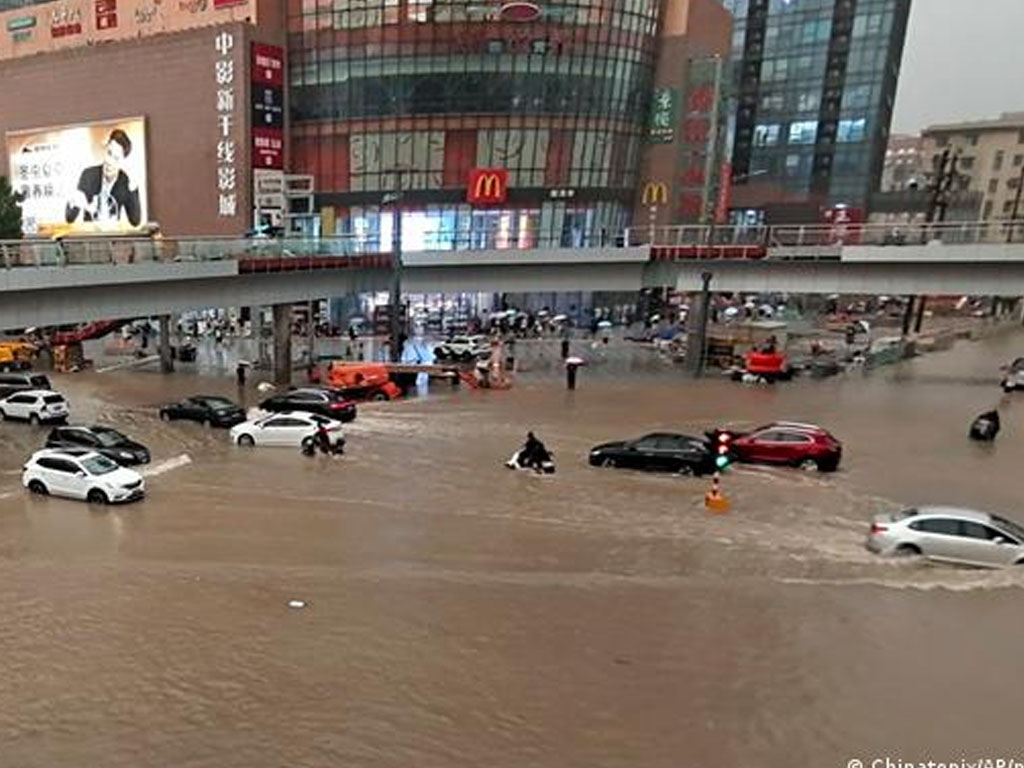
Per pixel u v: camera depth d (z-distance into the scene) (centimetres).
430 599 1720
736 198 11962
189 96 7169
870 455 3091
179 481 2706
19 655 1467
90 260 3291
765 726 1283
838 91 11169
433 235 7388
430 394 4362
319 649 1498
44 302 3195
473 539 2116
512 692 1363
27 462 2780
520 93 7188
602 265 5169
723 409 3969
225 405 3653
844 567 1942
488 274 5131
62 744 1212
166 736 1232
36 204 8575
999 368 5459
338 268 4681
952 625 1628
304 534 2152
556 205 7544
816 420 3722
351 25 7088
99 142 7869
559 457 3006
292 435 3183
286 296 4450
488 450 3109
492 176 6744
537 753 1206
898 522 2020
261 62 6962
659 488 2617
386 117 7238
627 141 7994
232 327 6925
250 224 6988
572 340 6656
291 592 1750
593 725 1278
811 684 1405
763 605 1712
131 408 4025
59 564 1917
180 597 1717
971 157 14600
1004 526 1966
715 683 1405
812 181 11569
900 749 1230
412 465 2892
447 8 6944
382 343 6306
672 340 6184
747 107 11888
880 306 9919
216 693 1348
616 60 7525
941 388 4612
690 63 7969
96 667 1427
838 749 1230
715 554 2020
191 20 7362
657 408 3988
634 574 1881
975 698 1365
